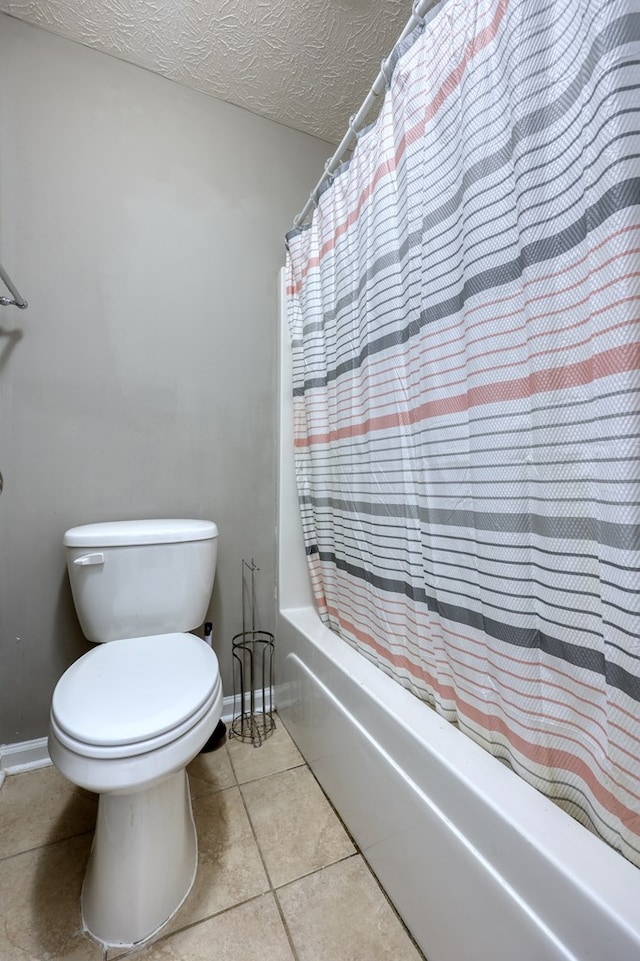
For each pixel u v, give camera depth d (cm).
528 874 51
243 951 71
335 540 122
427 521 78
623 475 45
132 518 127
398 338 88
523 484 59
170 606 109
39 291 115
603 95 44
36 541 115
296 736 127
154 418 129
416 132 79
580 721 54
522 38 55
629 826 47
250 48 123
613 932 42
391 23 119
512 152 57
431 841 67
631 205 43
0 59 112
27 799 105
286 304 146
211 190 138
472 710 70
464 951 60
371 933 74
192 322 135
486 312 62
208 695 79
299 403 137
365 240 98
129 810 75
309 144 157
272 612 150
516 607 60
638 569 44
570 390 52
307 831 95
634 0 43
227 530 141
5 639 113
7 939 73
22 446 113
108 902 74
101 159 122
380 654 98
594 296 47
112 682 80
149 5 111
